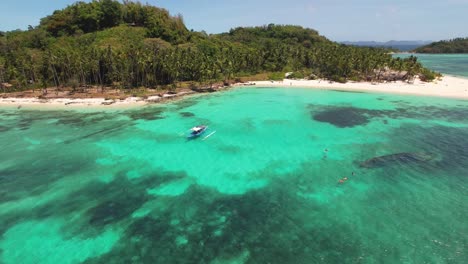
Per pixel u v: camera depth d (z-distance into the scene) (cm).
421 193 3444
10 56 11131
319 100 8469
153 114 7119
